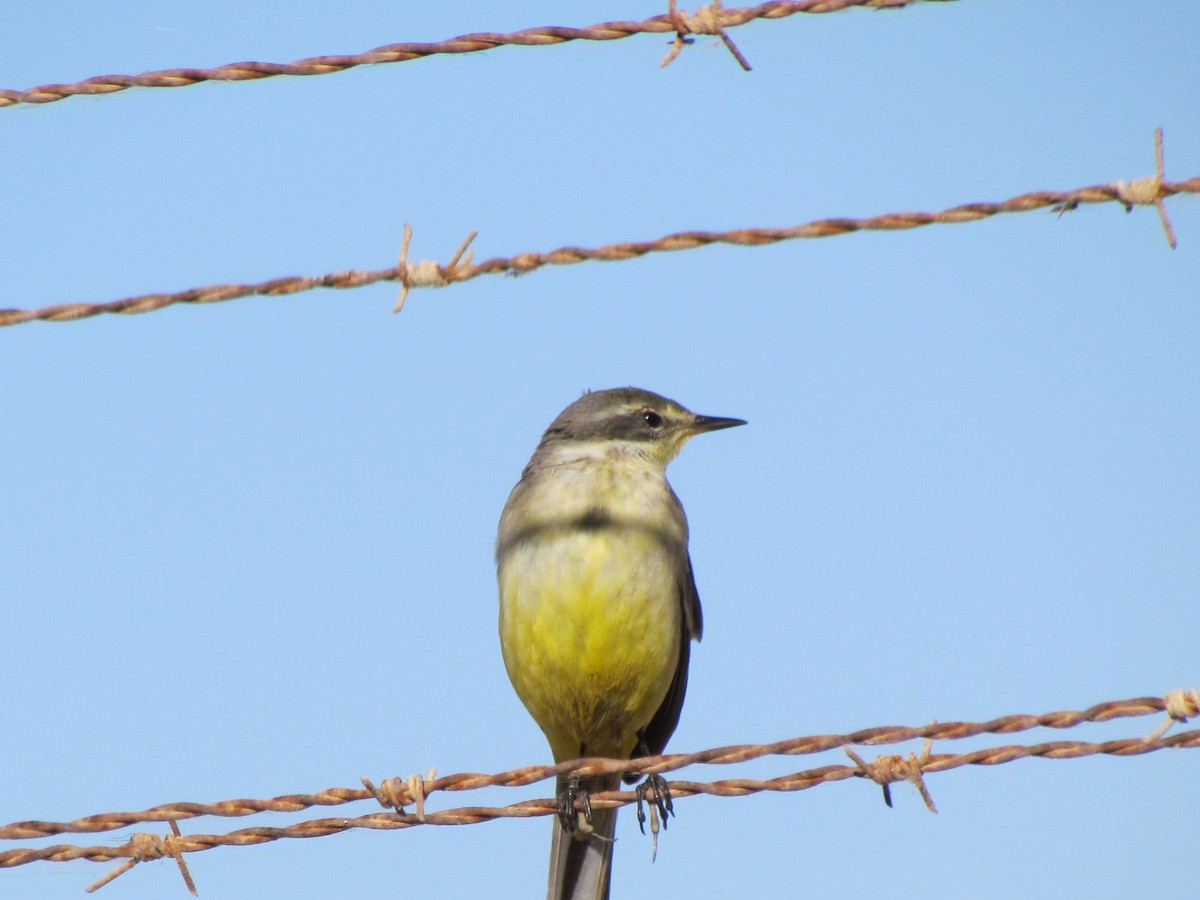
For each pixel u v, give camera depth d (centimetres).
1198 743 936
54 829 986
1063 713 955
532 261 1043
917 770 971
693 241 1035
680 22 1046
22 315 1043
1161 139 994
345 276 1048
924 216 1016
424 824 1021
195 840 1003
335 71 1070
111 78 1073
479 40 1063
